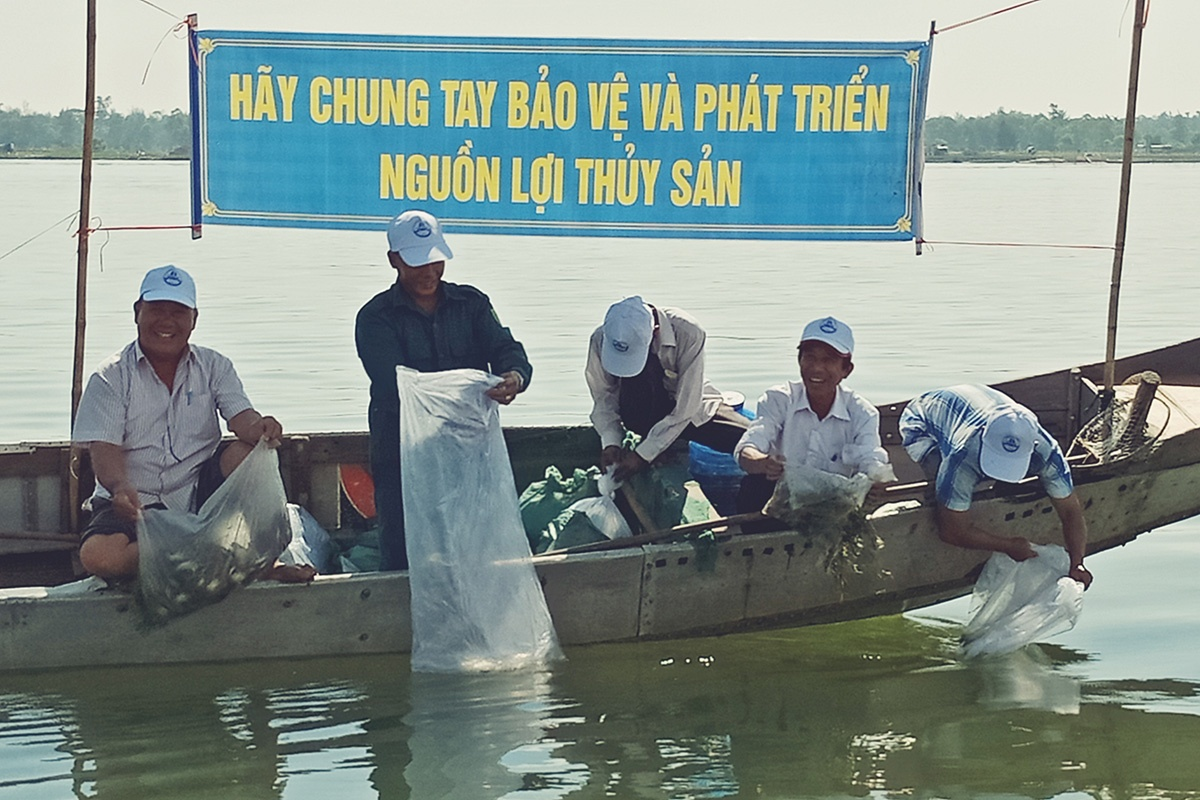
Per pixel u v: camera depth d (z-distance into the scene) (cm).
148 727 576
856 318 1809
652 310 690
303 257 2873
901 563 681
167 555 614
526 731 577
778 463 654
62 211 4106
